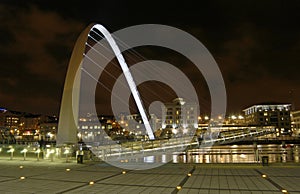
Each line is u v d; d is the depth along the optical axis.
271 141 62.34
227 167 16.98
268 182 12.27
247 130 81.19
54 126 111.62
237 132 74.31
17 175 15.06
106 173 15.53
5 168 18.05
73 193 10.65
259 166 16.97
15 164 20.19
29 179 13.78
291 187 11.25
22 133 109.94
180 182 12.53
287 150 38.38
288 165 17.23
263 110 132.88
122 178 13.82
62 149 23.58
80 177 14.25
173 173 15.15
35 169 17.45
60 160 22.14
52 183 12.67
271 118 130.75
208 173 14.93
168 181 12.84
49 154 23.39
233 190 10.81
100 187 11.71
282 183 12.03
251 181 12.53
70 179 13.68
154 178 13.68
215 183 12.18
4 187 11.84
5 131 75.12
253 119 137.62
